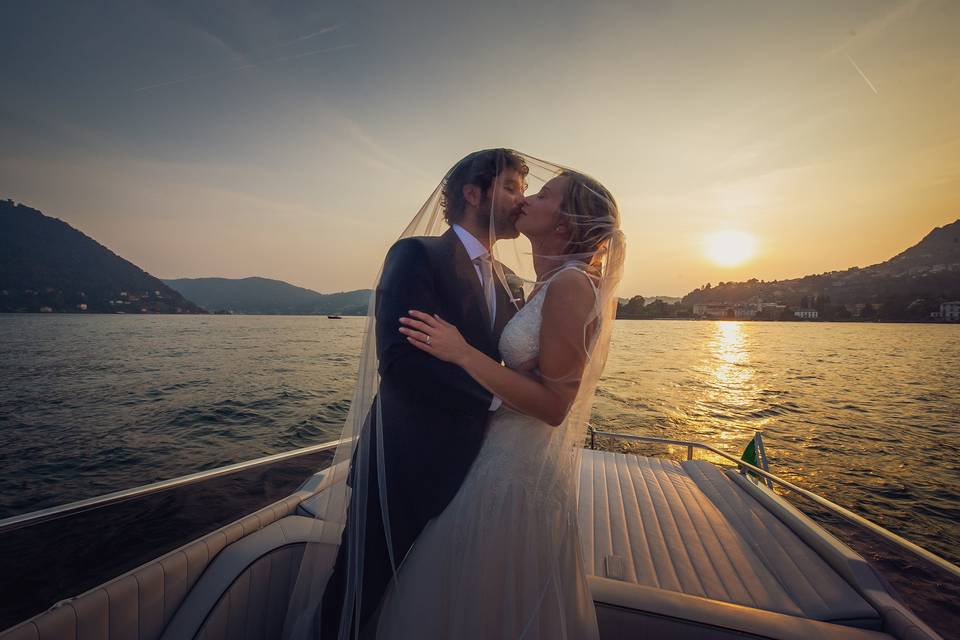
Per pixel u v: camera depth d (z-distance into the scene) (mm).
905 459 11219
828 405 18609
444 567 1226
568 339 1224
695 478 2994
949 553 6809
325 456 2422
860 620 1672
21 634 1044
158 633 1317
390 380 1254
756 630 1520
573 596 1297
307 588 1455
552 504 1295
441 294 1314
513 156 1444
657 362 32812
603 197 1405
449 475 1271
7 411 14727
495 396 1316
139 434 11977
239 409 14688
